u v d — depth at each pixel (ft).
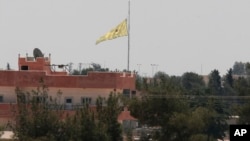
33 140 563.07
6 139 634.02
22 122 585.63
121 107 652.07
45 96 627.46
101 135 583.58
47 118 583.17
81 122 584.81
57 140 577.84
